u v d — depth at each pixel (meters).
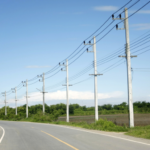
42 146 13.62
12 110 122.75
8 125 43.09
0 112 119.06
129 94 22.67
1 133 24.89
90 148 11.99
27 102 75.81
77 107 128.38
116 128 22.11
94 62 32.94
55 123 42.69
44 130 26.20
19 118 78.12
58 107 116.75
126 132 19.81
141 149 11.14
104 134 18.91
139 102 103.50
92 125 26.30
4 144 15.33
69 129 26.36
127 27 23.16
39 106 121.81
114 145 12.70
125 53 23.23
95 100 32.38
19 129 30.25
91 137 17.06
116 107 112.06
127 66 22.98
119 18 23.11
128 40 23.09
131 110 22.48
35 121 56.94
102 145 12.87
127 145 12.52
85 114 106.69
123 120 42.38
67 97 44.16
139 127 21.33
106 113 96.81
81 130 24.22
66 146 13.12
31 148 13.05
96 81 32.66
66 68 45.03
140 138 15.44
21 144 15.02
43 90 59.31
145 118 47.66
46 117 56.06
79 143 14.10
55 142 15.14
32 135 20.97
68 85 44.56
